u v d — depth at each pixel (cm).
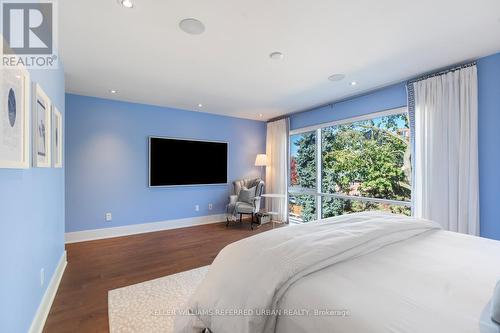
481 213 246
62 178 271
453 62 257
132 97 388
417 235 163
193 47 225
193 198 480
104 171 393
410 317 75
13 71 113
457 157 258
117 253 319
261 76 297
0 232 108
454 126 260
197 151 482
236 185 510
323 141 445
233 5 167
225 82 318
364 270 108
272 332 94
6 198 115
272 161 538
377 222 162
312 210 465
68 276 250
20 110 121
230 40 213
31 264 153
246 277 108
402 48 228
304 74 291
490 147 241
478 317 75
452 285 96
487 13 175
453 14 177
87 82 318
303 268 103
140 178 424
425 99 284
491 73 240
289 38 210
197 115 483
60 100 252
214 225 476
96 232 385
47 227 196
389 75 293
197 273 259
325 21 186
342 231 142
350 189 397
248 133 551
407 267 112
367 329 72
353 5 167
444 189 266
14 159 114
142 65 265
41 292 177
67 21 184
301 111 475
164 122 447
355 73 287
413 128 297
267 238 137
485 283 98
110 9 170
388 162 343
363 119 366
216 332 107
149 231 430
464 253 132
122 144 407
